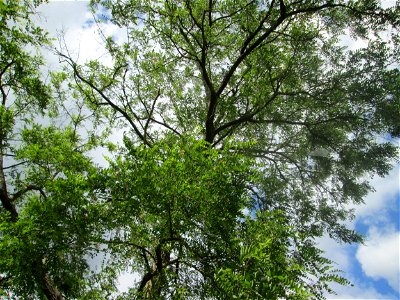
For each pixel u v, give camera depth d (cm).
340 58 1109
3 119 887
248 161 516
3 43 957
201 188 470
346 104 1098
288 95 1136
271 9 1028
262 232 424
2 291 529
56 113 1145
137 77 1151
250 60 1130
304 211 1179
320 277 383
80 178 503
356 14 1008
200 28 1067
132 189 483
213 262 461
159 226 493
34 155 757
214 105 1071
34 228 471
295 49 1077
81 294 629
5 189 809
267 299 301
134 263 652
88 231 483
